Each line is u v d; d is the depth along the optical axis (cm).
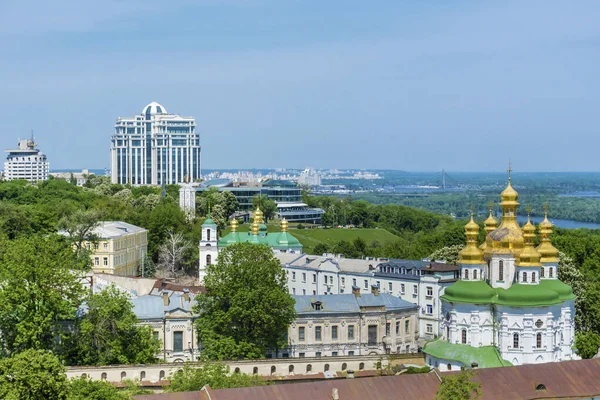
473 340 17200
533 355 16900
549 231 18388
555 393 13725
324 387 12862
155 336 19038
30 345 17100
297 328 19875
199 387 14412
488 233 19188
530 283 17150
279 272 19550
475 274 17538
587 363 14412
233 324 18988
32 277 17350
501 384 13600
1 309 16912
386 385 13062
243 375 15188
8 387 12381
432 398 13000
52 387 12594
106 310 17400
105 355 17462
